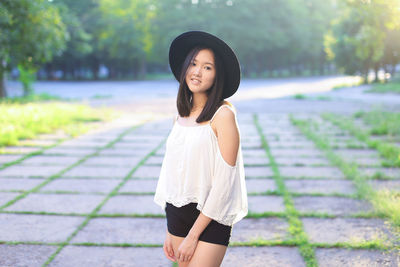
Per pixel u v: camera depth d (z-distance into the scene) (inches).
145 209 177.6
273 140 345.4
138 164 263.6
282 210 173.9
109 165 260.7
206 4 2039.9
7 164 257.9
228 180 73.8
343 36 1095.6
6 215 168.9
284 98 766.5
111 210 176.1
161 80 2004.2
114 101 748.6
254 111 559.8
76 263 126.6
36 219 164.9
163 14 2084.2
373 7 257.9
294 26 2054.6
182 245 74.9
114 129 410.3
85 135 374.6
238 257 130.4
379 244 134.6
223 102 78.6
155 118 499.8
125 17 2000.5
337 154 277.0
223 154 74.2
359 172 228.2
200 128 76.5
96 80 2076.8
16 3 528.4
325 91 949.2
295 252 133.8
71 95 957.2
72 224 159.9
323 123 429.4
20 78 812.0
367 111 512.4
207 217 74.0
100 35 2025.1
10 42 565.0
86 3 2020.2
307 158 276.7
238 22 2006.6
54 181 222.7
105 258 130.4
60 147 319.3
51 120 422.6
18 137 348.2
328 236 145.2
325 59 2358.5
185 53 83.0
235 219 82.2
